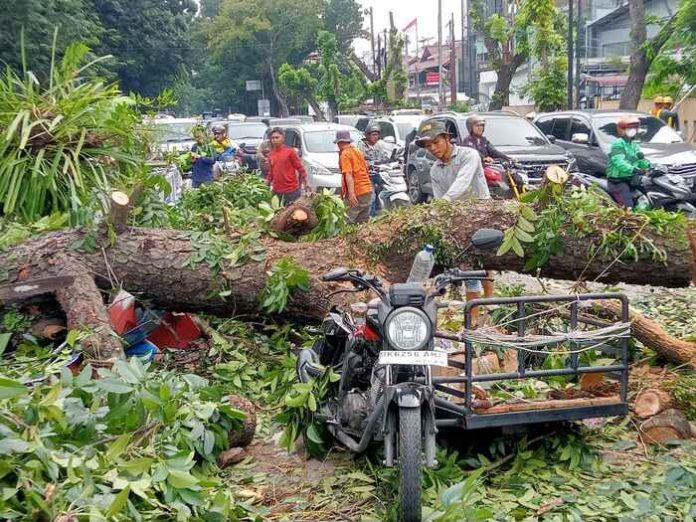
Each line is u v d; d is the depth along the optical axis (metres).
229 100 77.62
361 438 4.48
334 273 4.55
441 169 7.61
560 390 5.32
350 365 4.60
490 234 4.70
